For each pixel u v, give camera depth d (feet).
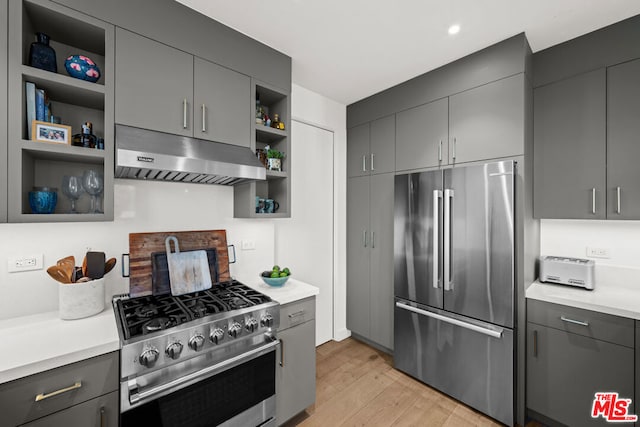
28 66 4.07
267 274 6.81
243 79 6.31
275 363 5.57
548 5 5.44
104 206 4.57
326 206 10.07
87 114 5.26
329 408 6.73
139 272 5.45
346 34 6.40
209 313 4.72
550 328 5.97
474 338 6.64
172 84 5.26
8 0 3.88
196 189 6.51
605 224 6.95
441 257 7.18
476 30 6.25
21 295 4.56
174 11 5.32
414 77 8.42
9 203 3.87
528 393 6.23
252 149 6.41
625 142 5.89
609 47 6.06
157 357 3.85
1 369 3.00
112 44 4.64
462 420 6.38
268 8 5.55
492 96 6.74
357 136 10.19
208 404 4.53
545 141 6.89
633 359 5.09
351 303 10.41
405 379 7.95
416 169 8.34
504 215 6.16
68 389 3.41
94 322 4.37
